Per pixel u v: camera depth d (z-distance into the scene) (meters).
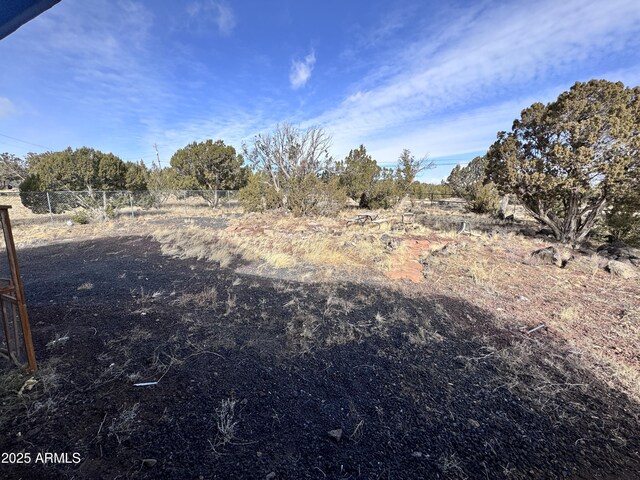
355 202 23.83
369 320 3.81
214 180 21.52
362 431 2.01
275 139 17.02
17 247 8.11
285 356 2.92
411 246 8.06
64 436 1.81
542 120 9.05
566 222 9.72
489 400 2.38
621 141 7.70
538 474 1.74
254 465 1.71
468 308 4.30
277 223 12.52
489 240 9.11
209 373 2.56
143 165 30.52
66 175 14.85
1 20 1.49
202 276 5.50
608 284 5.44
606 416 2.25
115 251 7.59
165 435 1.87
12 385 2.20
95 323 3.37
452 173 24.48
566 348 3.24
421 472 1.71
